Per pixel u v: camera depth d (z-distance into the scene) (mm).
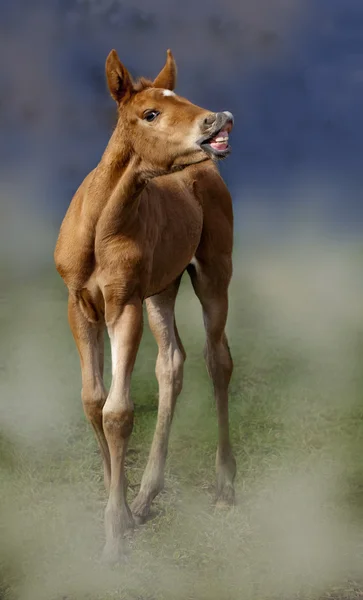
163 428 18266
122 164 16141
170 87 16828
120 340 16234
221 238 19594
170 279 18250
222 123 15352
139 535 16516
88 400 16594
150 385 25047
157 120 15859
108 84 16359
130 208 16094
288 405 23812
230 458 18656
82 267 16391
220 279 19562
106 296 16328
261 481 19250
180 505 18234
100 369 16953
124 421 15891
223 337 19516
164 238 17703
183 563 15539
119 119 16344
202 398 24125
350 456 20484
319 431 22078
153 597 14461
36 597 14344
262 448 20953
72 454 20406
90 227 16188
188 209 18531
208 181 19547
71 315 16875
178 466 20141
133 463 20422
